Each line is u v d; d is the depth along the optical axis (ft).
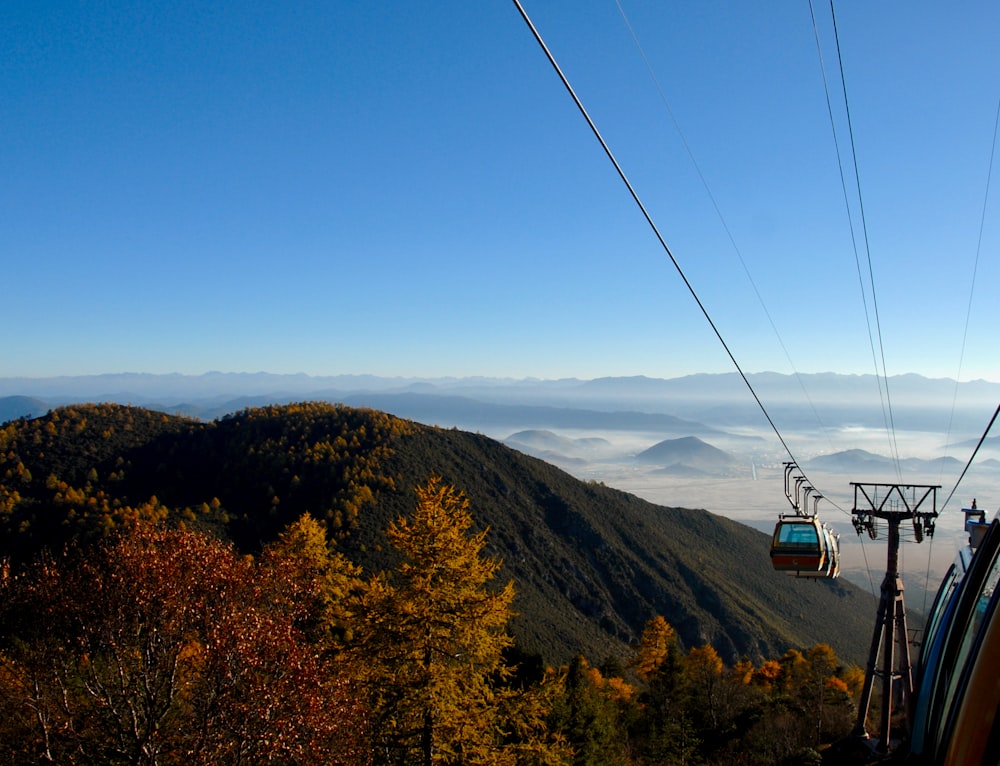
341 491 343.87
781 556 74.64
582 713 103.60
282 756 51.16
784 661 224.74
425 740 62.34
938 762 24.56
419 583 63.10
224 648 50.37
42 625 52.16
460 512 67.41
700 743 132.05
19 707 51.16
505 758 63.26
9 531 262.26
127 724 54.44
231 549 59.06
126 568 52.26
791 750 105.81
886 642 81.25
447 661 63.41
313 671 53.26
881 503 81.66
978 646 20.81
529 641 290.76
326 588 86.53
